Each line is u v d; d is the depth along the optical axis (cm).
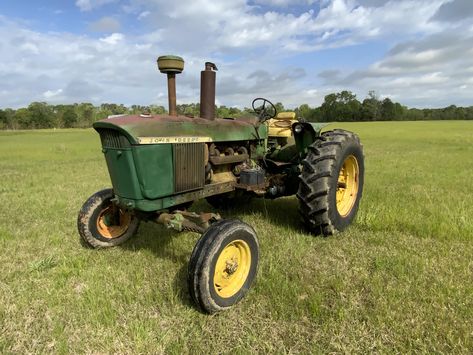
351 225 486
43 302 308
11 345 258
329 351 246
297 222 503
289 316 284
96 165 1216
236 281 312
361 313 285
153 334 265
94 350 252
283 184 483
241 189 426
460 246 412
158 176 324
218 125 392
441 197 620
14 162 1361
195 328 271
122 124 305
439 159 1256
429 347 248
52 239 445
